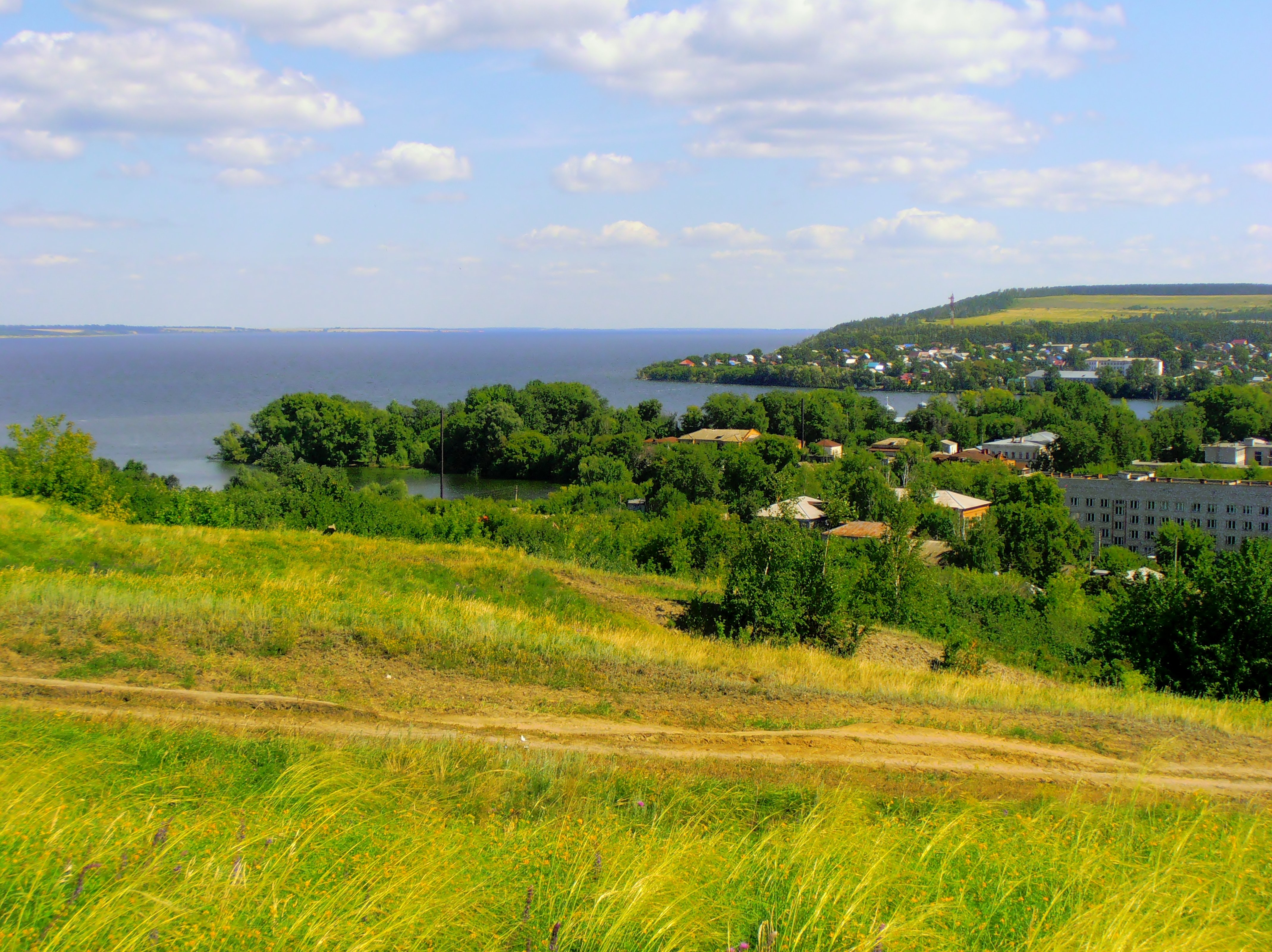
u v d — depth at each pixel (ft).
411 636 49.03
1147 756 40.96
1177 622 75.82
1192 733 46.50
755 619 69.41
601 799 29.37
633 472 337.93
